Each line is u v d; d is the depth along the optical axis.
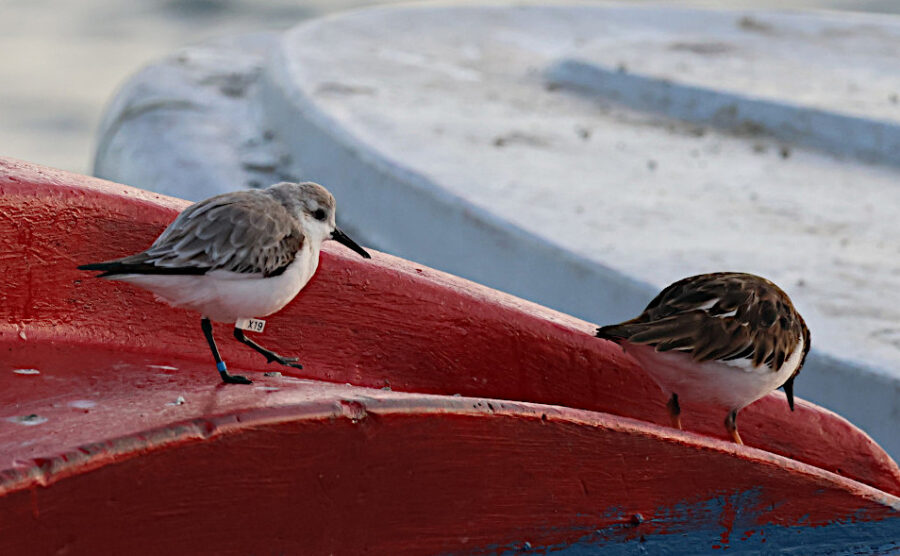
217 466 6.84
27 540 6.22
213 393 7.53
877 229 17.66
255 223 7.63
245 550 7.05
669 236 16.59
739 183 19.97
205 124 24.70
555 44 32.66
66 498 6.32
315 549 7.33
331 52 28.14
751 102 23.91
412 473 7.60
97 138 28.53
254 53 32.91
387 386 9.66
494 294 10.34
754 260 15.79
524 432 7.95
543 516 8.18
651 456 8.48
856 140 22.11
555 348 10.03
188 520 6.80
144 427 6.67
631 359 10.27
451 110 23.47
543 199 17.89
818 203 18.98
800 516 9.06
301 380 8.38
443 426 7.62
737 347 9.16
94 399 7.39
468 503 7.87
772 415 10.56
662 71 26.61
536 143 21.50
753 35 33.38
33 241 8.47
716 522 8.79
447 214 17.50
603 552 8.41
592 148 21.62
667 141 22.67
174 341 9.02
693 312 9.22
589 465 8.26
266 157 22.42
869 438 10.87
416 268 10.12
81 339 8.66
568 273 15.44
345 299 9.51
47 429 6.73
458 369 9.88
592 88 27.00
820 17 36.59
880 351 12.93
